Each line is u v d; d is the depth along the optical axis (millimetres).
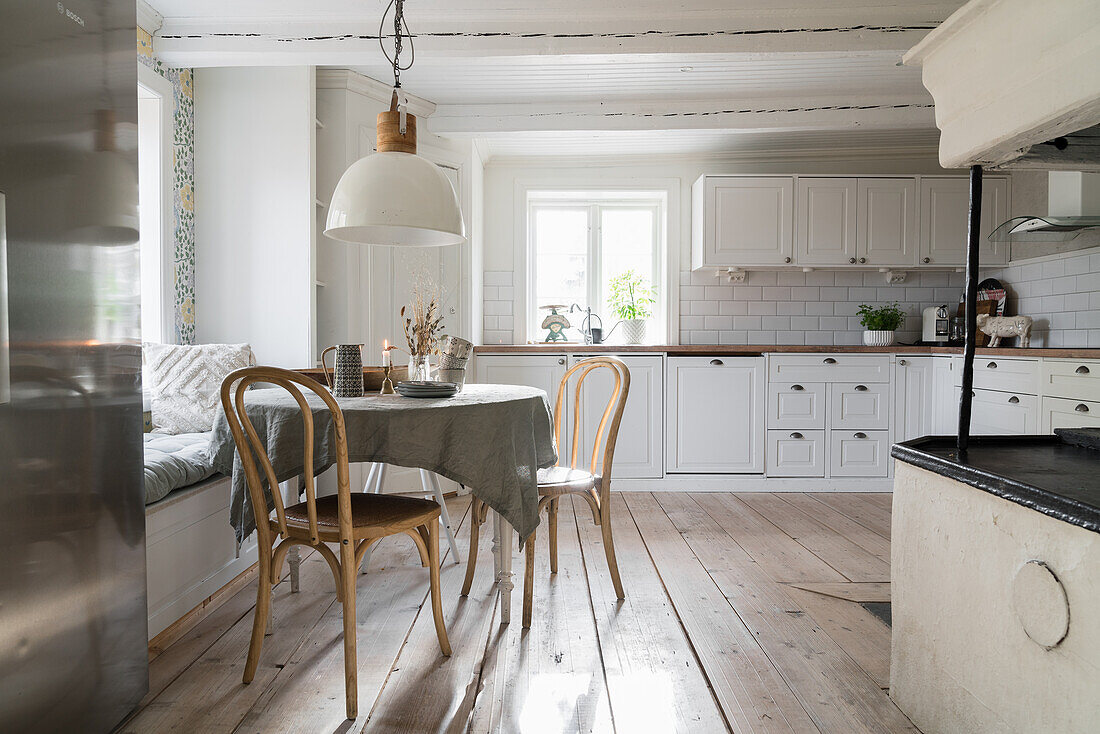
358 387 2549
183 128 3660
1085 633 1215
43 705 1439
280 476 2125
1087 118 1287
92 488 1607
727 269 5199
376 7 3184
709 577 2992
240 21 3262
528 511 2307
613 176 5305
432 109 4402
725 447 4820
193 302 3777
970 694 1564
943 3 3186
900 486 1899
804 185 4883
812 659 2209
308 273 3762
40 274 1424
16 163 1354
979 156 1599
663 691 2002
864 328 5297
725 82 4051
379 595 2773
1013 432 3920
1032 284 4730
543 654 2240
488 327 5344
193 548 2549
